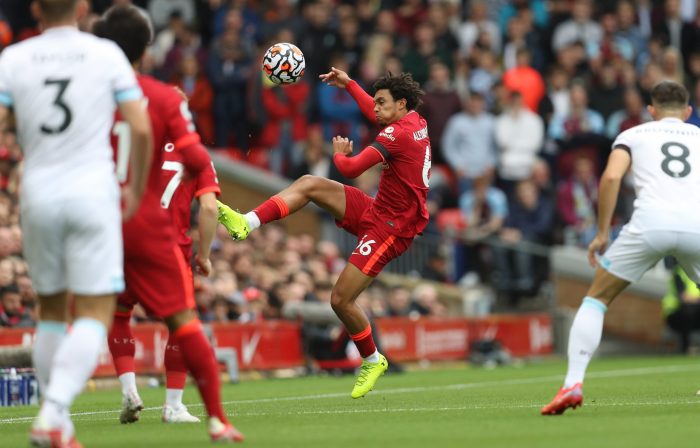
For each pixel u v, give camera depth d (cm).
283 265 5953
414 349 6047
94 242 2038
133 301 2791
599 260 2805
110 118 2086
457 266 7050
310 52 7106
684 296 6588
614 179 2800
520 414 2811
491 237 6906
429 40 7369
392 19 7469
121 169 2391
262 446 2147
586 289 6962
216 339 5119
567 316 6944
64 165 2041
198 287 3712
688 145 2847
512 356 6650
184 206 2677
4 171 5531
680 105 2922
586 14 7938
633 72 7544
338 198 3281
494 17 8225
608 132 7381
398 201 3241
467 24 7956
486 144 7081
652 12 8331
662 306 7106
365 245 3244
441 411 2991
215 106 6944
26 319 4578
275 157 7062
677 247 2773
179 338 2252
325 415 2919
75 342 2023
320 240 6969
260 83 6925
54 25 2103
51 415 1983
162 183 2639
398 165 3222
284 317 5581
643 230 2766
